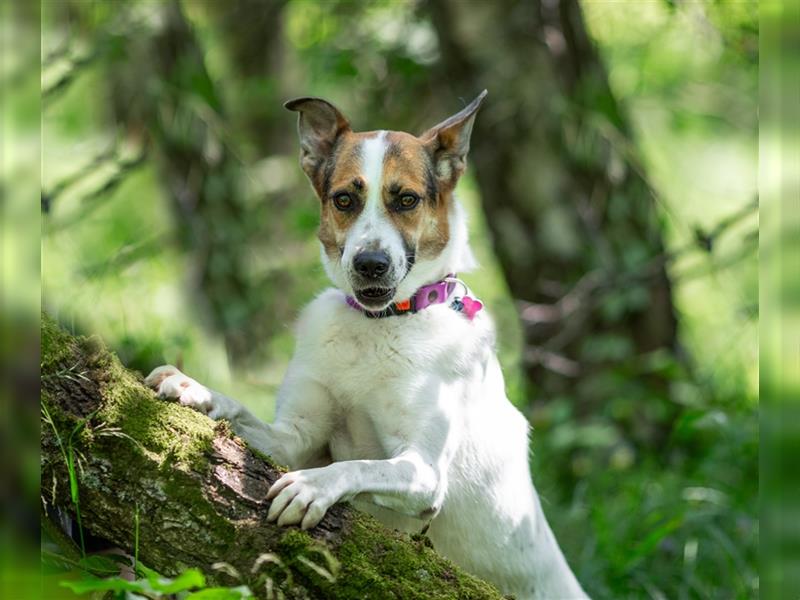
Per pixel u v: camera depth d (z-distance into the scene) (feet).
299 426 14.57
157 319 25.18
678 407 25.35
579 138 26.50
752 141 34.01
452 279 15.02
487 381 14.92
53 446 10.65
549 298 27.27
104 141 29.48
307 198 30.25
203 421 11.30
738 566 18.24
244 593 9.43
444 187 15.38
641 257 25.03
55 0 26.58
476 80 26.81
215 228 28.81
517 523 14.97
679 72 34.58
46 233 24.98
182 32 28.45
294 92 34.88
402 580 10.96
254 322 28.84
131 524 10.70
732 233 34.76
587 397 25.58
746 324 26.04
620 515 20.56
